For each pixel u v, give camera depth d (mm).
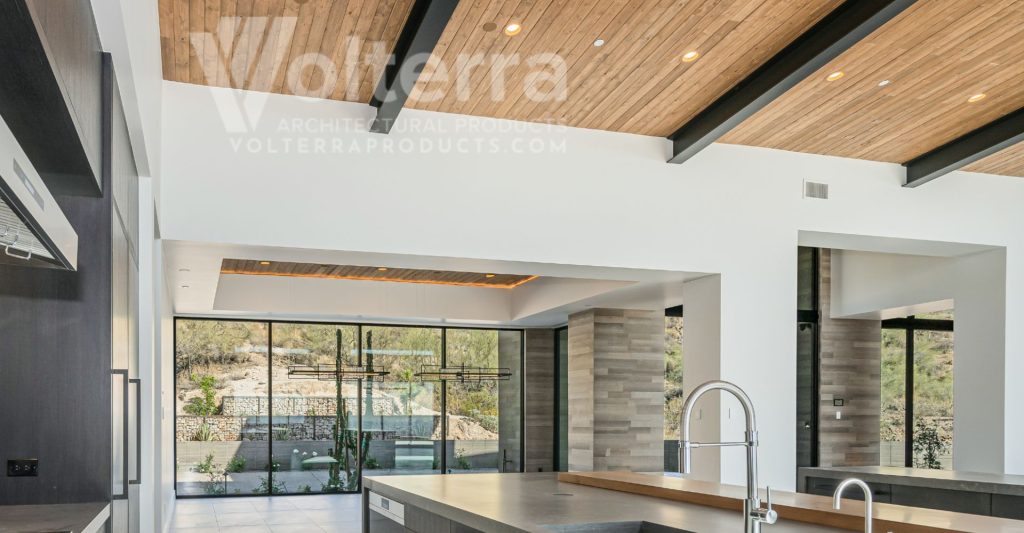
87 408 3365
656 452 11633
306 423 12562
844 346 11547
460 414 13445
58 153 2943
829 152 8945
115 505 3449
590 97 7406
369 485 5414
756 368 8578
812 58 6203
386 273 11672
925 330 12094
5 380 3326
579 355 11883
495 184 7828
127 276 4039
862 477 6805
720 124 7496
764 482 8484
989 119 7961
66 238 2709
